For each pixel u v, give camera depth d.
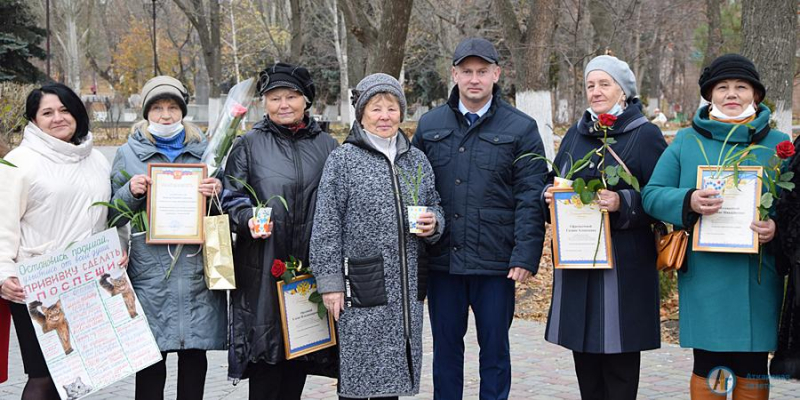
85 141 4.45
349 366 4.41
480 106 4.82
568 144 4.70
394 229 4.40
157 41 53.81
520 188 4.71
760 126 4.12
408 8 11.26
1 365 4.49
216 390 6.06
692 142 4.28
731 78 4.15
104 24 56.94
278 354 4.48
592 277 4.45
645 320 4.42
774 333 4.15
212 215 4.55
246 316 4.52
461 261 4.72
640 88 45.81
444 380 4.95
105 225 4.50
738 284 4.13
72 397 4.19
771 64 9.78
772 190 3.96
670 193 4.13
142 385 4.58
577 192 4.27
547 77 14.28
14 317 4.34
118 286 4.30
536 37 14.09
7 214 4.16
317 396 5.89
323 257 4.36
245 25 39.44
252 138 4.69
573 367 6.56
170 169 4.38
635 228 4.42
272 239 4.51
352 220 4.41
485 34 23.91
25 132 4.39
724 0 26.77
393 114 4.46
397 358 4.40
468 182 4.73
